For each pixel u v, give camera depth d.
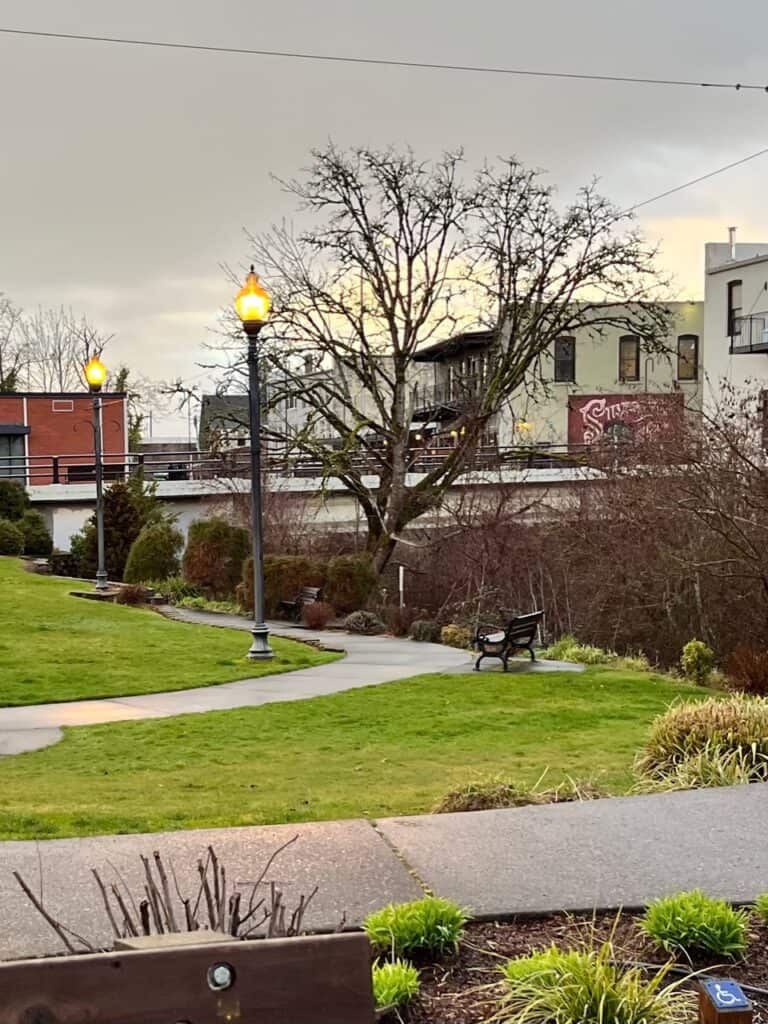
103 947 4.34
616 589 26.09
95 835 6.55
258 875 5.26
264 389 36.94
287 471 35.28
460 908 4.82
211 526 29.97
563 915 4.86
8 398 46.25
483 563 32.44
